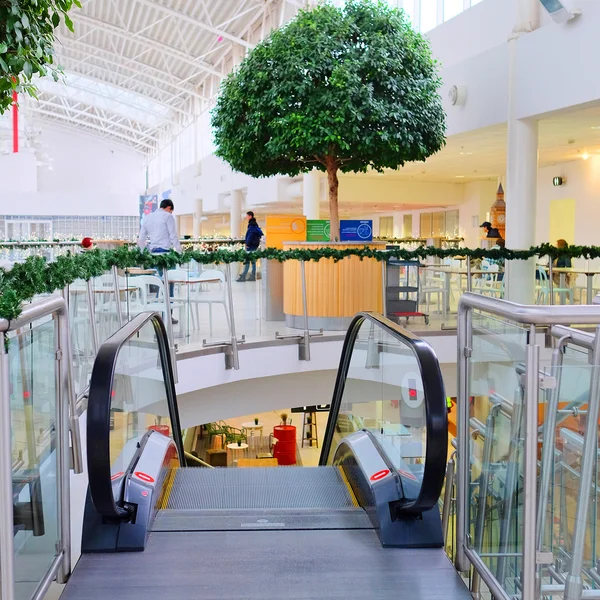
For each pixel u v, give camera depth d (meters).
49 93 43.00
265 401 9.16
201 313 8.35
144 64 30.88
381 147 9.27
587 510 2.54
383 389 4.15
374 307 9.38
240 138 9.67
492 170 18.78
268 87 9.36
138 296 7.49
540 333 2.73
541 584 2.51
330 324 9.20
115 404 3.36
